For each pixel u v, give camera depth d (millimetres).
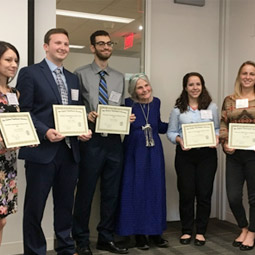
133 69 3412
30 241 2207
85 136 2195
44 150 2133
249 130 2611
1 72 1898
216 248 2742
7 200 1967
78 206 2574
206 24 3615
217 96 3668
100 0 3268
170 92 3504
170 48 3486
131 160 2711
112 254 2615
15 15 2590
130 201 2682
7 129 1868
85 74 2586
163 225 2740
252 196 2686
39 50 2760
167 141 3523
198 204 2865
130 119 2549
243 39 3357
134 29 3418
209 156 2797
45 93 2131
